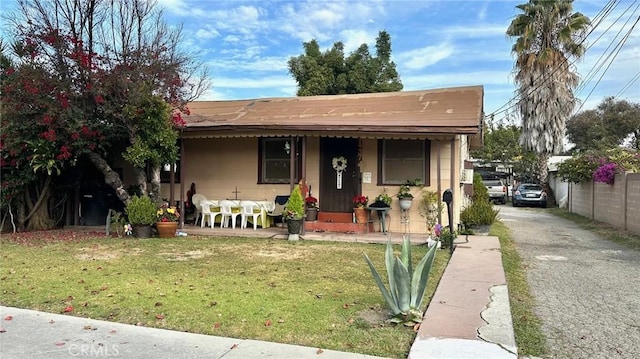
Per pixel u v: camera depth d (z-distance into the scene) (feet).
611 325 14.73
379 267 23.26
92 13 35.40
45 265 23.47
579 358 12.12
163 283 19.70
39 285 19.35
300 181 35.81
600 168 44.62
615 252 29.50
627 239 34.83
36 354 12.53
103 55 33.32
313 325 14.44
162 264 23.84
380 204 34.35
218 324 14.64
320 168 37.81
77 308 16.38
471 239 32.55
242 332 13.99
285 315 15.40
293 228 32.37
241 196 40.24
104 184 41.83
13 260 24.79
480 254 26.43
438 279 20.62
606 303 17.34
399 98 41.45
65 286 19.16
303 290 18.61
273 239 32.99
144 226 33.37
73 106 32.17
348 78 90.48
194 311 15.88
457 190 35.47
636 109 117.39
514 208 76.64
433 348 12.33
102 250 28.12
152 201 34.96
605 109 122.83
